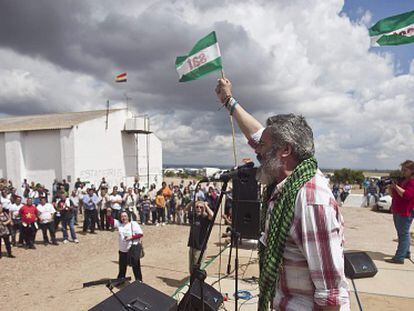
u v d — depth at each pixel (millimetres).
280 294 1548
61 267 8828
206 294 3639
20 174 21812
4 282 7598
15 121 27266
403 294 4715
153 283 7172
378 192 20297
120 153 24609
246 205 3441
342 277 1359
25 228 10844
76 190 16797
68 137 20797
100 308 3141
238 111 2744
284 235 1464
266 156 1646
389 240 9188
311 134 1632
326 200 1400
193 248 5957
